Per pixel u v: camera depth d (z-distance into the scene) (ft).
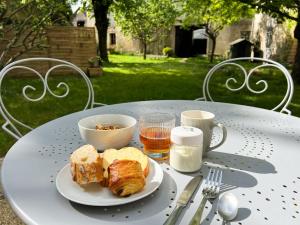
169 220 2.08
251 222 2.10
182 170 2.78
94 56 24.11
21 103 14.52
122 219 2.13
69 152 3.26
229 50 45.21
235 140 3.61
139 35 44.78
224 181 2.65
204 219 2.15
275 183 2.61
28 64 21.44
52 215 2.16
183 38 57.11
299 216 2.17
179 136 2.74
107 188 2.42
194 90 19.21
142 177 2.36
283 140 3.62
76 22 62.13
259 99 16.63
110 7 35.99
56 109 13.74
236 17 24.70
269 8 18.10
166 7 45.50
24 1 14.47
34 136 3.70
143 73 26.66
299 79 21.63
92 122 3.48
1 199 6.14
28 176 2.71
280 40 35.58
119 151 2.73
